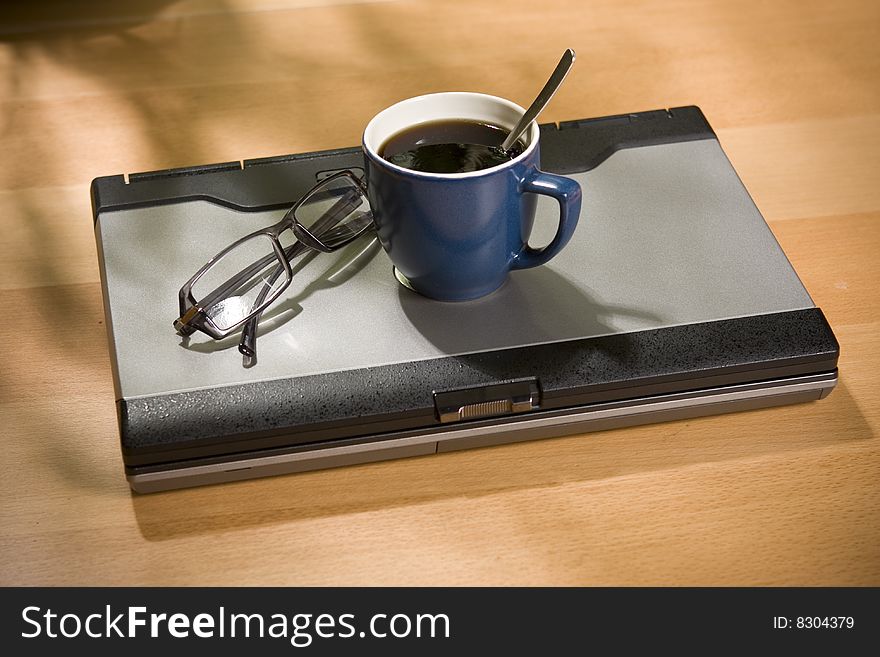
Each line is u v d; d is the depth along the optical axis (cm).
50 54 87
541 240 61
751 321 56
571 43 87
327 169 67
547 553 50
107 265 60
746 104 80
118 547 51
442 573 49
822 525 51
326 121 79
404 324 56
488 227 52
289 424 51
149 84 83
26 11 92
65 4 92
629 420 56
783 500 52
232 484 53
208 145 77
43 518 52
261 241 61
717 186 65
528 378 53
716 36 88
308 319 56
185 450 51
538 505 52
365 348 54
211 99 82
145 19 91
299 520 52
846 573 49
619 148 68
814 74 83
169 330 56
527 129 53
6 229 70
